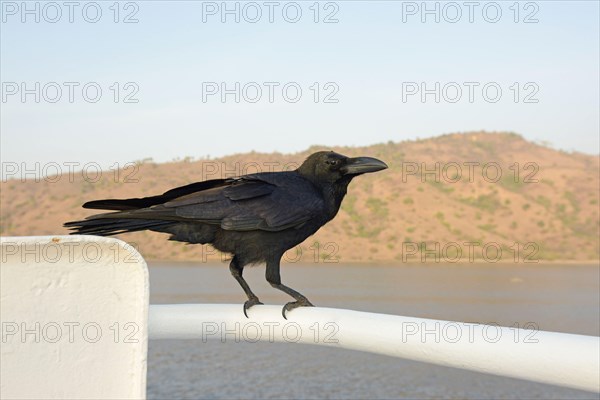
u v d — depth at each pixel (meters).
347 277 70.12
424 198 92.44
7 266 2.44
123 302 2.52
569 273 75.25
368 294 59.09
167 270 72.81
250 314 3.29
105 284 2.51
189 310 3.31
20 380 2.47
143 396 2.50
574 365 2.17
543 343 2.28
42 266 2.46
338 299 55.94
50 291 2.47
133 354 2.51
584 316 49.41
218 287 59.69
